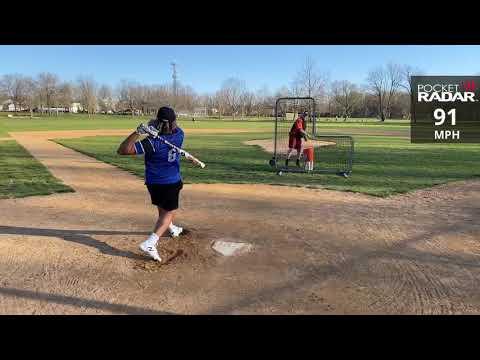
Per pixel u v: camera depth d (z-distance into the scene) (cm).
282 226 629
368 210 739
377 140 2717
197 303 379
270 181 1040
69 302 379
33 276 437
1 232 586
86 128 4075
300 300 386
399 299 389
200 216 686
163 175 477
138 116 9756
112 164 1323
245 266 470
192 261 485
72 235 577
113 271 454
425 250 526
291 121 2016
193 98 10794
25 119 7219
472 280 434
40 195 835
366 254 511
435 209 750
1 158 1462
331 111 9275
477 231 609
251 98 10119
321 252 517
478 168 1334
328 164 1399
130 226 623
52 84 9338
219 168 1273
